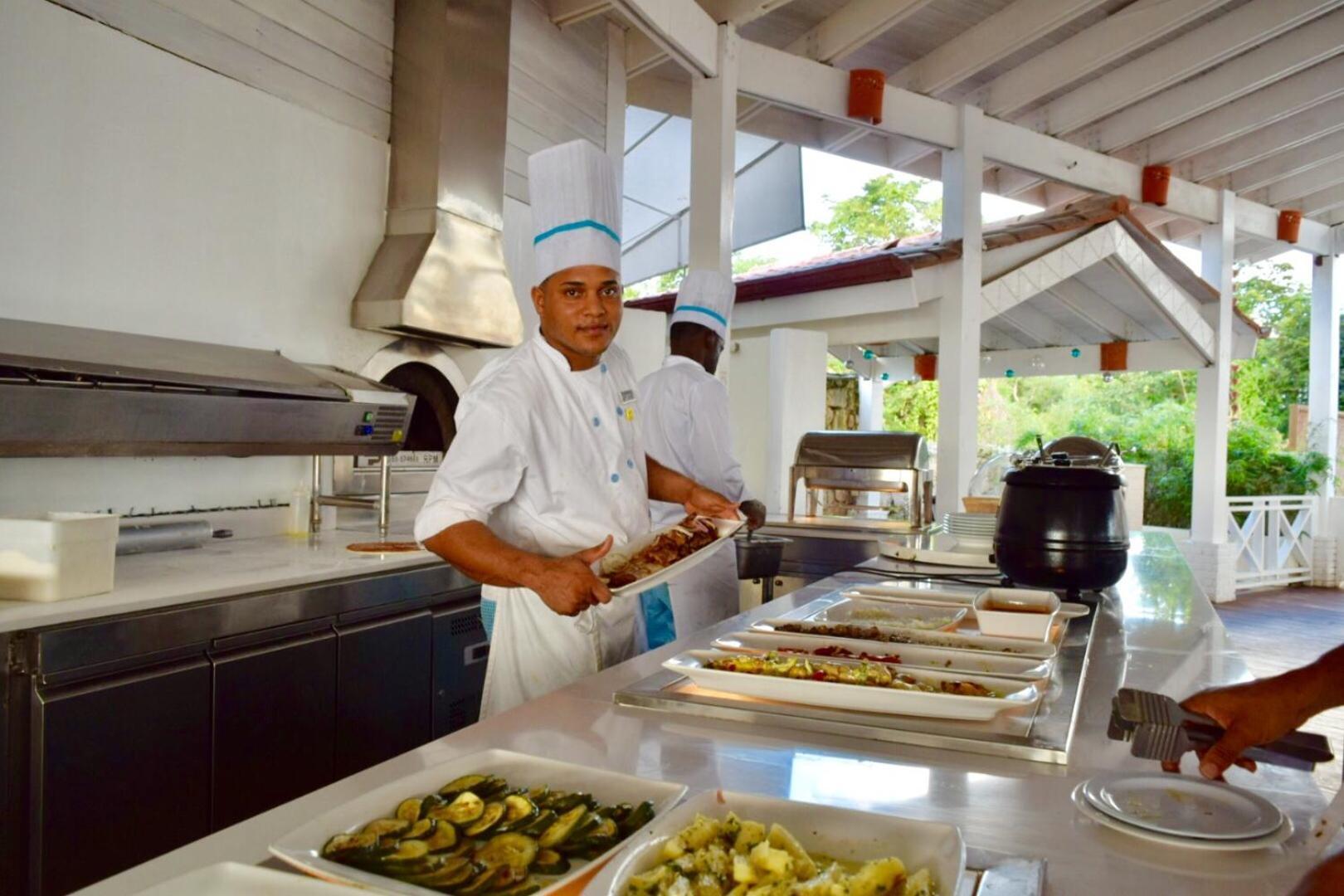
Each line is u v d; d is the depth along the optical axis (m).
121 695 2.25
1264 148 8.23
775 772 1.11
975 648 1.71
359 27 3.98
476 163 4.23
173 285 3.26
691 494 2.21
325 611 2.86
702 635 1.88
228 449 3.08
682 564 1.70
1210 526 9.20
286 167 3.68
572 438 1.93
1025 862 0.85
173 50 3.24
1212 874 0.86
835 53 5.91
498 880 0.76
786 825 0.87
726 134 5.07
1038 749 1.17
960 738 1.21
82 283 2.97
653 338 5.83
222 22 3.40
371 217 4.09
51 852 2.11
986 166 7.34
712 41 4.98
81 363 2.52
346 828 0.86
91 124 2.98
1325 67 7.12
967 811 1.01
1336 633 7.66
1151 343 9.13
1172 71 6.63
